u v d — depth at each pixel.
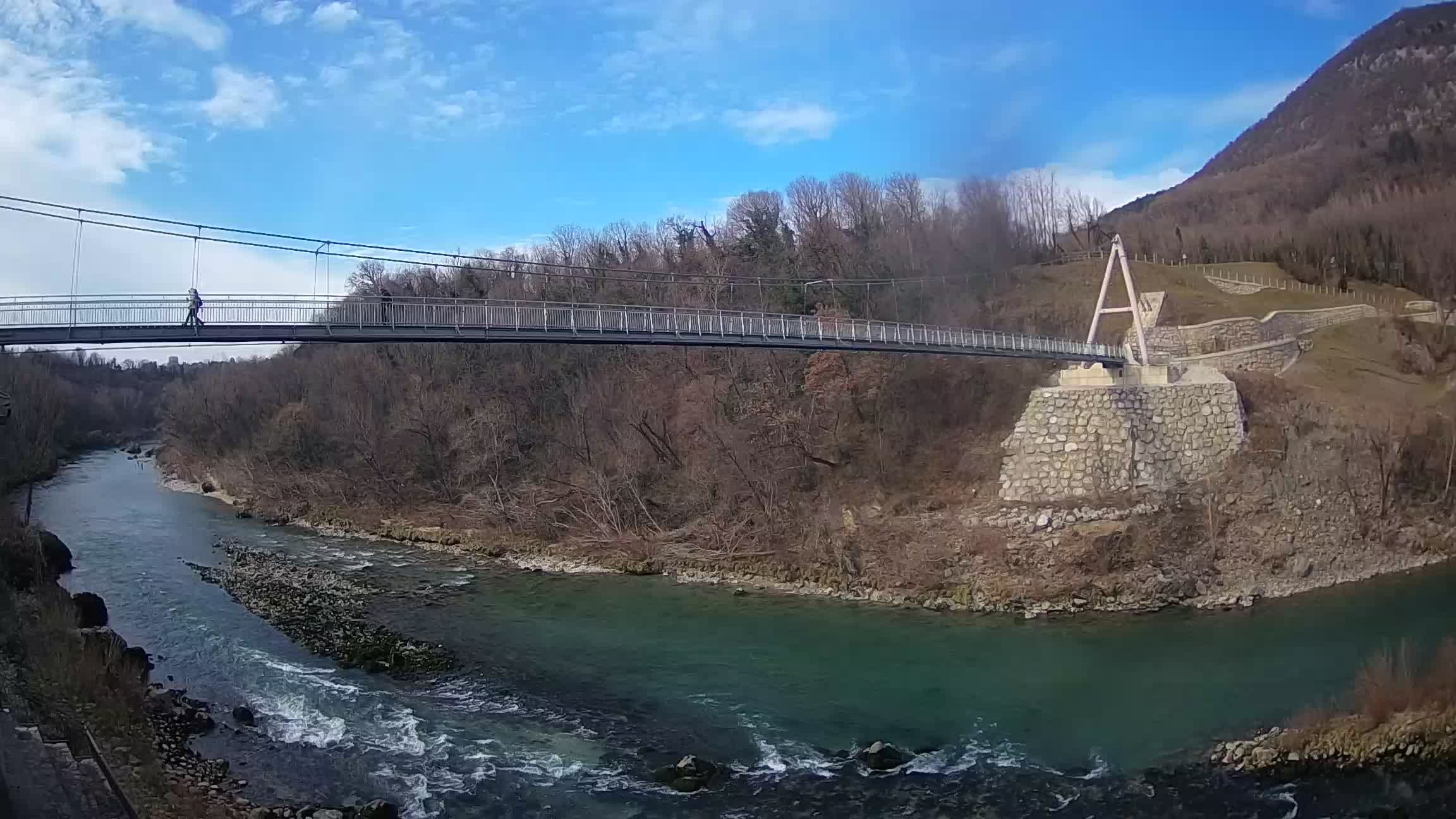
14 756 19.83
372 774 22.73
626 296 69.19
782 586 42.41
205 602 39.47
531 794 21.72
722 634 35.12
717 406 56.34
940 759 23.55
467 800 21.39
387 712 26.94
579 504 54.12
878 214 81.25
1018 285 74.31
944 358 55.19
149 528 59.25
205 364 120.81
